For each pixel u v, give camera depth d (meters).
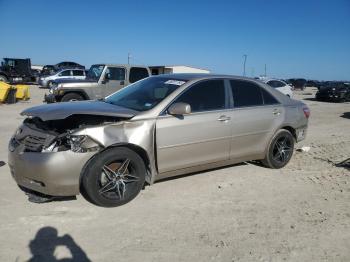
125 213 4.66
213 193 5.46
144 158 5.09
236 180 6.08
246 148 6.19
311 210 5.00
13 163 4.73
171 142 5.18
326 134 11.42
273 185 5.94
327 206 5.17
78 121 5.10
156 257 3.70
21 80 36.16
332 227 4.50
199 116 5.48
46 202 4.84
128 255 3.71
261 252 3.86
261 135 6.37
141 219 4.51
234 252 3.84
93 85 14.71
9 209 4.63
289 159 6.99
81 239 3.98
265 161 6.66
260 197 5.40
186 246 3.93
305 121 7.14
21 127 5.11
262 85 6.59
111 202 4.76
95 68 15.44
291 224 4.54
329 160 7.70
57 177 4.44
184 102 5.41
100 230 4.20
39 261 3.55
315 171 6.82
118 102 5.71
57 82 15.02
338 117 16.72
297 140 7.11
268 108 6.47
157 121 5.08
